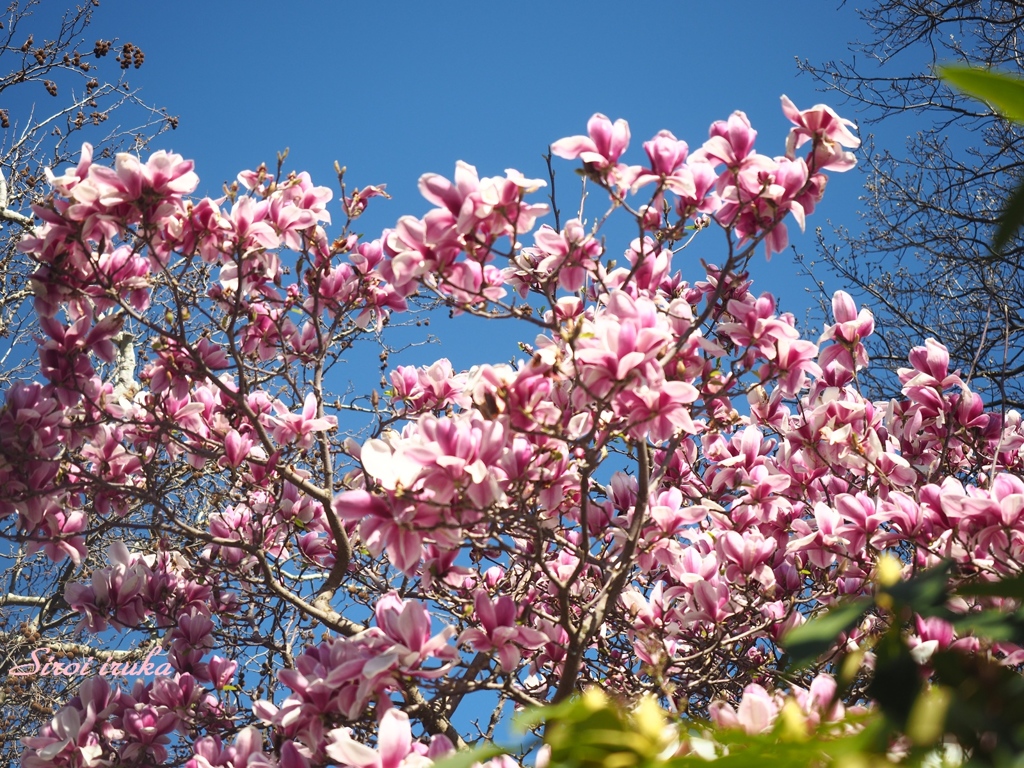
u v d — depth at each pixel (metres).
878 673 0.76
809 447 4.82
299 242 4.58
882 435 5.50
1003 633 0.76
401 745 2.62
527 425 3.37
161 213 3.86
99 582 5.01
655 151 3.67
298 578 5.52
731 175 3.74
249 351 5.12
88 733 4.19
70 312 4.56
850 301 4.81
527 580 4.81
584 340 3.26
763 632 4.62
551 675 4.70
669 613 4.64
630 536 3.81
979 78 0.68
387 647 3.11
